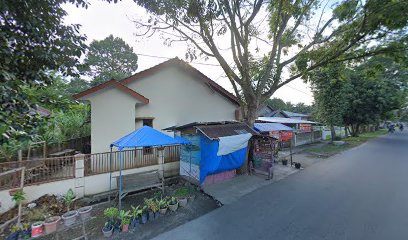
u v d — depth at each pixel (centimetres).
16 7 314
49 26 351
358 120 2286
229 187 755
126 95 801
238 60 909
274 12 916
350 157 1296
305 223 484
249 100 941
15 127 299
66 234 455
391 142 2039
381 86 1942
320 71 1653
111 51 3384
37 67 352
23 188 531
